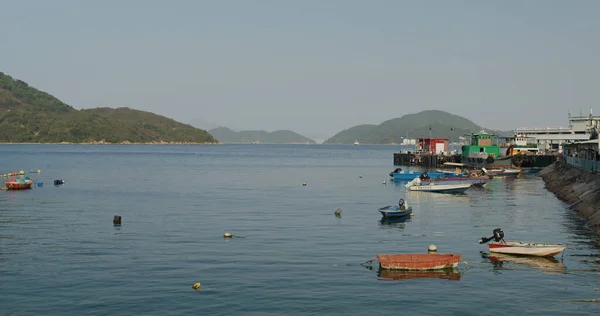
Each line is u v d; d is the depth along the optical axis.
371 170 155.25
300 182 110.44
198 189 93.25
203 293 32.31
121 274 35.91
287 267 37.75
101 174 128.75
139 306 30.28
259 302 30.92
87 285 33.66
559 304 30.94
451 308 30.27
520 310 30.02
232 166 173.25
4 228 52.28
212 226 53.59
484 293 32.75
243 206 69.69
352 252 42.38
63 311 29.56
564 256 41.28
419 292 32.88
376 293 32.59
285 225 54.38
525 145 162.88
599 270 37.56
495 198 79.75
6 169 144.88
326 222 56.53
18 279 34.78
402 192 89.44
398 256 38.81
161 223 55.38
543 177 120.44
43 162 184.38
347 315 29.20
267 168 163.62
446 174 111.44
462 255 41.91
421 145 192.88
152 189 92.56
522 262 39.75
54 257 40.28
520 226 54.06
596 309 30.17
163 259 39.78
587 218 56.84
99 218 58.78
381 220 58.16
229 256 40.72
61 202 73.25
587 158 94.06
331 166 179.00
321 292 32.66
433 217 60.38
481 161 143.38
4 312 29.39
